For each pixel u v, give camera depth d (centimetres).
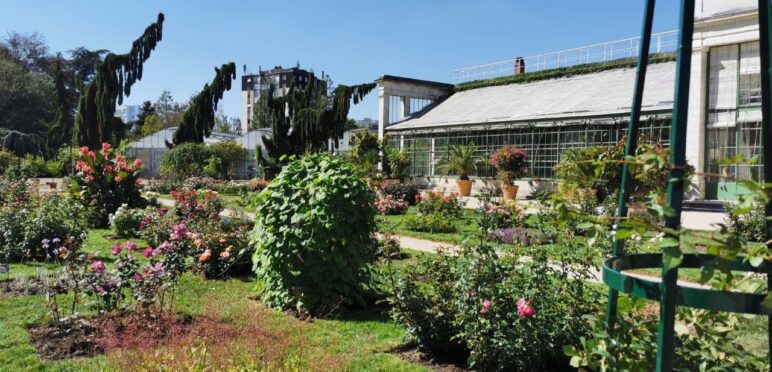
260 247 563
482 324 374
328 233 529
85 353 411
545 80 2823
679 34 183
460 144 2655
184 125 3269
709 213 1399
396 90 3178
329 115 2447
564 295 393
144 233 915
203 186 2406
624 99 2034
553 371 382
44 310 514
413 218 1252
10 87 4612
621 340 237
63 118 4238
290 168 575
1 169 2962
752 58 1647
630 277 193
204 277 684
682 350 253
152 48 3144
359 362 404
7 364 386
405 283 442
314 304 529
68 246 562
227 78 3250
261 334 416
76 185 1202
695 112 1741
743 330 449
